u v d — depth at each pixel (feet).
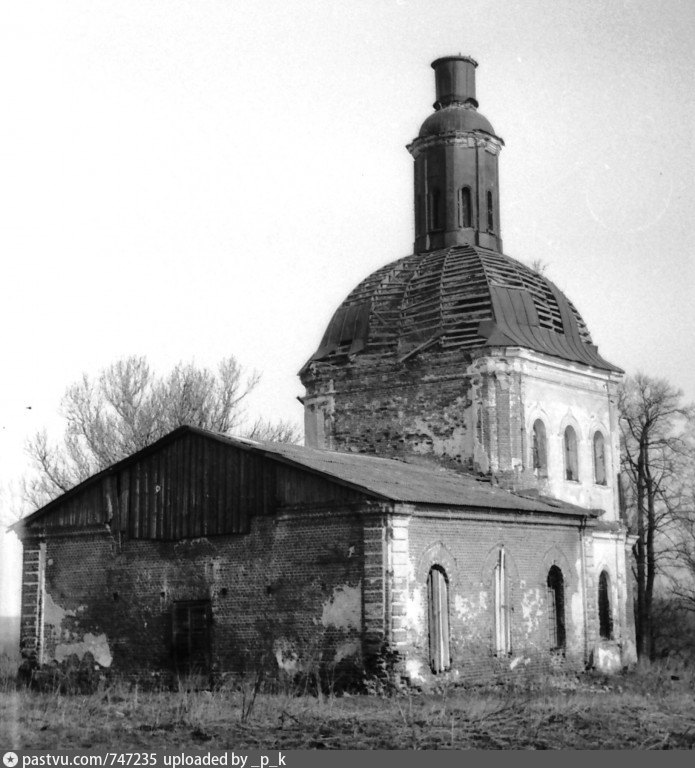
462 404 105.09
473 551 83.92
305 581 77.77
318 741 55.93
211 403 148.87
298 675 76.95
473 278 109.50
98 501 88.12
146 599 84.64
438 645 79.20
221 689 77.82
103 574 87.04
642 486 143.43
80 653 87.10
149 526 85.25
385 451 108.47
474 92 120.88
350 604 75.66
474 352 104.42
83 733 57.93
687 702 74.23
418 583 77.36
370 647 74.33
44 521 90.38
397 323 111.34
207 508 82.74
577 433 111.24
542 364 106.93
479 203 117.29
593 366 112.98
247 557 80.53
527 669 88.33
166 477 85.15
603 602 110.52
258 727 59.88
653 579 142.61
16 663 99.50
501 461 102.47
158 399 145.89
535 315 109.60
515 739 56.65
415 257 116.37
